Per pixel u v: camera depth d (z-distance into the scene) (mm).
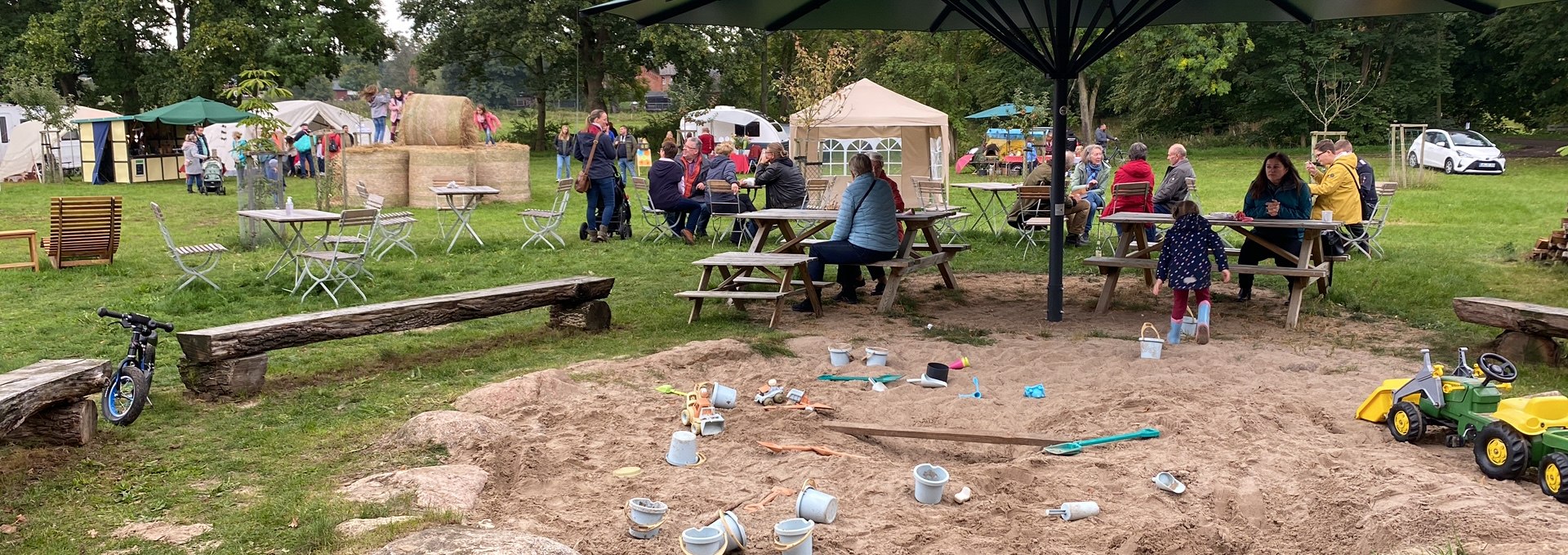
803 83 23875
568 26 42812
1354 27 42188
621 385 6438
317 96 87750
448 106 20875
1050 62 8688
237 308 9438
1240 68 42906
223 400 6238
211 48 35938
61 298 9984
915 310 9469
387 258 12695
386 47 45500
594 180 14359
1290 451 5102
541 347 7863
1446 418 5152
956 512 4434
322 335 6621
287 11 38094
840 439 5531
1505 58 43344
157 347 7816
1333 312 9203
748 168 27688
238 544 4023
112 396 5812
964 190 24672
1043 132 31484
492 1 41875
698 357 7090
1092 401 6098
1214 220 9211
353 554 3814
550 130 47375
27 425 5348
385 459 5133
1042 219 13617
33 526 4297
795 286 10125
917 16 11102
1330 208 10828
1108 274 9328
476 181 20734
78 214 11555
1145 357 7250
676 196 14227
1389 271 11375
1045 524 4301
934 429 5539
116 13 36438
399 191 20531
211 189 23578
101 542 4113
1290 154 38719
